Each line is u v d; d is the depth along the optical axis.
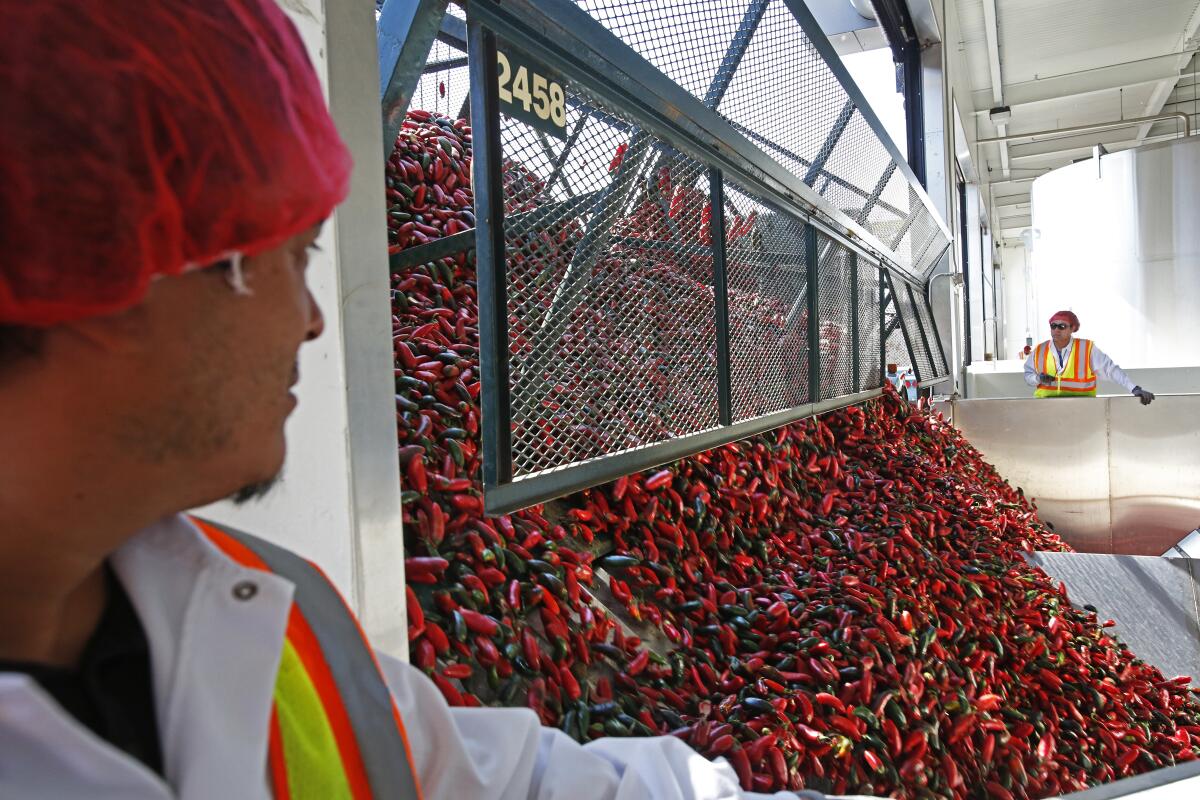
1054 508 7.22
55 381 0.34
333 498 1.24
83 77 0.31
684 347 2.57
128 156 0.32
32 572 0.39
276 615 0.50
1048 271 12.73
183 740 0.46
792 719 1.97
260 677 0.49
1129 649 4.57
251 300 0.39
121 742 0.45
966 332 14.82
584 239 2.06
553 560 1.97
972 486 5.44
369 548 1.32
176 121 0.33
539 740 0.80
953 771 2.16
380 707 0.61
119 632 0.47
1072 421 7.09
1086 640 3.80
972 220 18.00
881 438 4.73
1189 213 10.61
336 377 1.24
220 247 0.36
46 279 0.31
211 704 0.47
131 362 0.35
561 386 2.00
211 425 0.39
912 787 2.05
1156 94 17.11
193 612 0.48
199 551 0.50
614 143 2.16
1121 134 20.73
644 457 2.33
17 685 0.36
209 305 0.38
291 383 0.45
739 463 3.04
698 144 2.60
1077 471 7.11
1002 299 33.47
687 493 2.60
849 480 3.83
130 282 0.33
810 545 3.08
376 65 1.33
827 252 4.14
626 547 2.32
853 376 4.69
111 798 0.39
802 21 3.48
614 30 2.22
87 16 0.31
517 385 1.84
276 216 0.38
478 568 1.81
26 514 0.36
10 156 0.30
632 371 2.29
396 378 1.99
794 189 3.41
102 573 0.49
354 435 1.28
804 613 2.41
